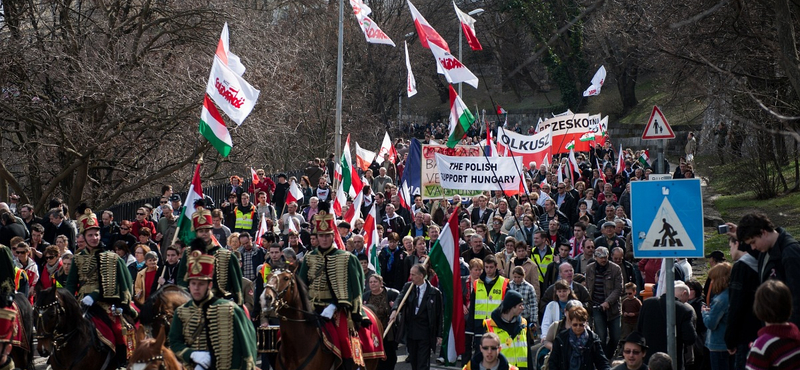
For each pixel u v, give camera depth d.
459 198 16.70
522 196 18.91
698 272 17.39
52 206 15.66
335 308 8.78
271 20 38.59
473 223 17.72
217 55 13.37
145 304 8.65
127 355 9.77
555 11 51.28
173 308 8.17
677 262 11.91
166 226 16.48
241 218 18.55
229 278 8.78
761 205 23.23
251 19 26.28
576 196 19.77
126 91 21.78
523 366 9.33
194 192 11.55
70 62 22.28
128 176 26.48
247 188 26.19
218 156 26.77
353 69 47.41
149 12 23.83
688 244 7.48
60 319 9.05
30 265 13.12
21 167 28.06
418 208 18.55
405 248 13.88
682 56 16.84
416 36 55.12
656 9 18.73
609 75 59.47
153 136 25.08
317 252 9.10
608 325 11.73
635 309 11.48
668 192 7.55
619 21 22.44
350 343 8.87
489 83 71.06
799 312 5.98
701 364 9.78
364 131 45.44
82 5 24.95
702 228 7.45
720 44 17.09
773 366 4.97
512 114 63.09
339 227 13.35
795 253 6.13
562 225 16.06
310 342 8.47
